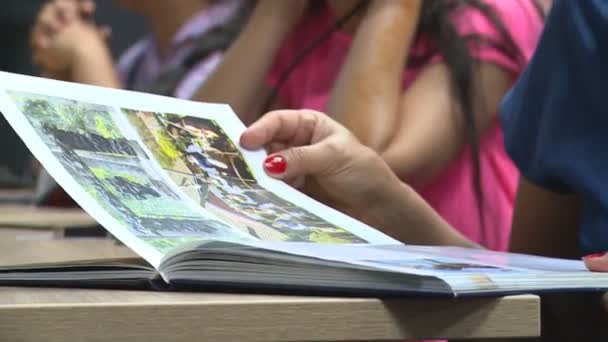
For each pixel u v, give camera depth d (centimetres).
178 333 89
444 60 245
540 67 160
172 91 349
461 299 95
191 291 100
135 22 547
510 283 97
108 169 124
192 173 137
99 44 432
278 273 97
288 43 284
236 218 128
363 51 244
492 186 243
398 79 243
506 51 244
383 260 103
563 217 177
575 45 153
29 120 121
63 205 335
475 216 240
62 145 122
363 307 92
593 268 113
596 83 151
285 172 152
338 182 164
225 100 276
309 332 91
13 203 361
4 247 172
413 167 232
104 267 105
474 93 240
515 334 96
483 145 245
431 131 235
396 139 234
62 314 86
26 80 130
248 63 278
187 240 112
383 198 170
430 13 250
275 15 280
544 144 158
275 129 159
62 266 105
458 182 241
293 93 275
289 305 91
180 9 403
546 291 99
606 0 150
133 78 431
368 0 261
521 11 247
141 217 116
